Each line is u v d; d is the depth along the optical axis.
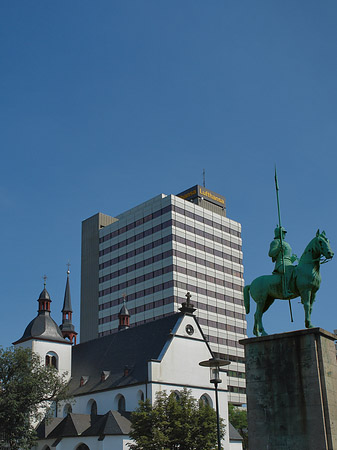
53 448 77.94
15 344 104.75
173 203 155.75
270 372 29.34
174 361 84.31
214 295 158.00
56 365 102.94
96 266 173.25
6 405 70.88
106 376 92.56
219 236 166.50
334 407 27.98
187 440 61.03
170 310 145.50
